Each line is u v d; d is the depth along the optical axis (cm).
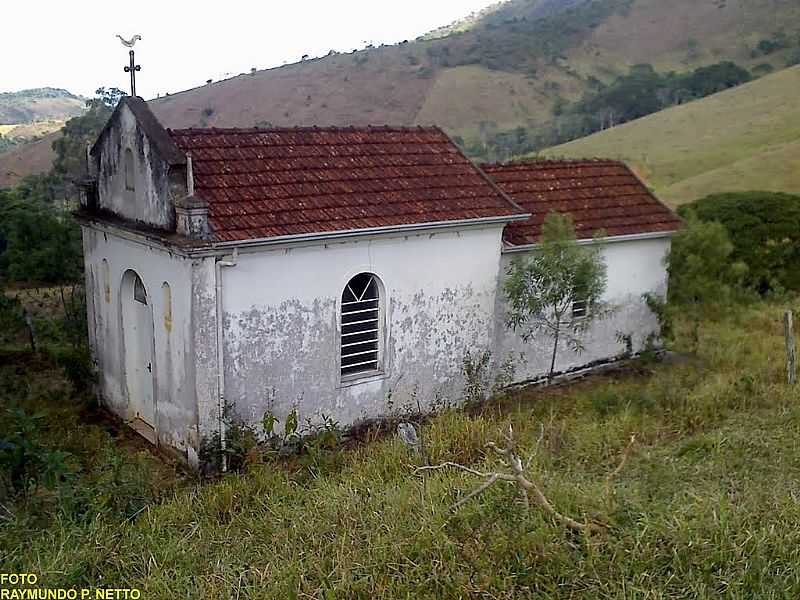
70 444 1173
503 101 8606
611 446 1080
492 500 789
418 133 1537
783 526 733
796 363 1543
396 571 692
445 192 1394
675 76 8656
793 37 9500
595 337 1678
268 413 1154
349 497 873
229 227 1101
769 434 1087
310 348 1221
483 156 6419
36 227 2288
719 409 1248
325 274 1215
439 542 722
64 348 1700
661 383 1447
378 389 1325
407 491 866
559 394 1520
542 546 697
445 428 1166
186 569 730
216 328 1107
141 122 1134
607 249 1652
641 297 1755
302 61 10631
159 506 902
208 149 1241
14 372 1584
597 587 652
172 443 1189
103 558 742
